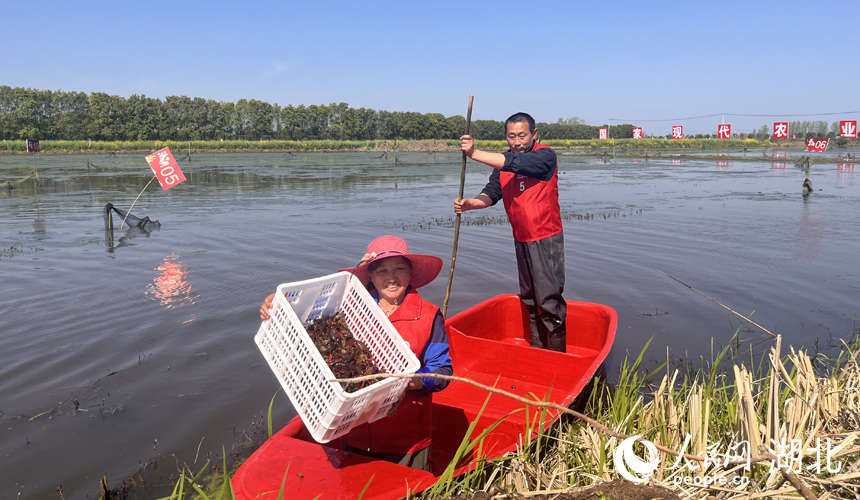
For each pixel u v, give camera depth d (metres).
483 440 3.64
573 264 9.38
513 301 5.59
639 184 25.30
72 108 90.12
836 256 9.72
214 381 4.92
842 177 28.70
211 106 95.50
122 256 9.87
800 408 3.09
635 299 7.38
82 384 4.85
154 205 17.17
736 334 6.04
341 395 2.20
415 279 3.15
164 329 6.16
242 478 2.54
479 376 4.61
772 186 23.62
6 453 3.82
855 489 2.65
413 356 2.54
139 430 4.12
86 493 3.41
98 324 6.33
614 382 4.73
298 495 2.43
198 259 9.63
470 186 24.09
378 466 2.67
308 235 11.99
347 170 35.53
